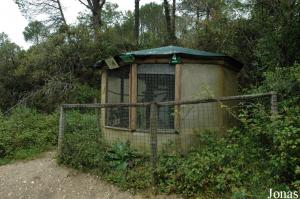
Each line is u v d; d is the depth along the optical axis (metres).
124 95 8.00
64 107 7.88
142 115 7.65
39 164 7.99
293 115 5.35
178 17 22.47
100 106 7.07
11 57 19.27
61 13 22.23
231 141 6.07
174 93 7.48
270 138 5.48
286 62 8.73
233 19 11.65
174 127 7.39
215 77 7.89
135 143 7.58
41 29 22.20
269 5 9.11
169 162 6.22
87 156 7.20
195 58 7.61
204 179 5.63
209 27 13.02
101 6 22.20
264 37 9.21
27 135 9.37
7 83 18.27
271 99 5.37
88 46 17.36
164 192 5.84
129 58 7.62
